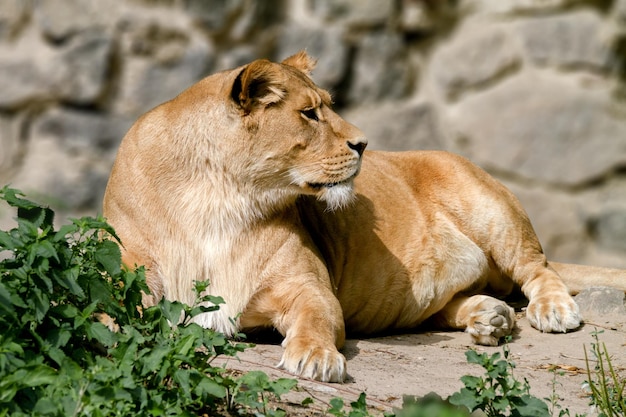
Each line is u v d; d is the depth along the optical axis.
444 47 20.23
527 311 10.96
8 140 19.02
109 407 6.15
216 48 19.53
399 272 10.73
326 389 7.88
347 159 9.35
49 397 6.12
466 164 11.93
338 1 19.92
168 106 9.50
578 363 9.48
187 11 19.34
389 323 10.84
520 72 20.05
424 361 9.30
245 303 9.27
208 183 9.20
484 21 20.17
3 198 7.14
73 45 19.11
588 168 19.61
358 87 20.05
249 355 8.69
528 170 19.77
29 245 6.86
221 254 9.23
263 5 19.61
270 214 9.38
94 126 19.11
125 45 19.28
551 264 12.37
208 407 6.88
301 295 9.17
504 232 11.63
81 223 7.32
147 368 6.54
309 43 19.81
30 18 19.28
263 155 9.16
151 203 9.20
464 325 10.95
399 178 11.37
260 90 9.15
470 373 8.90
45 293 6.80
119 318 7.29
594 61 19.86
